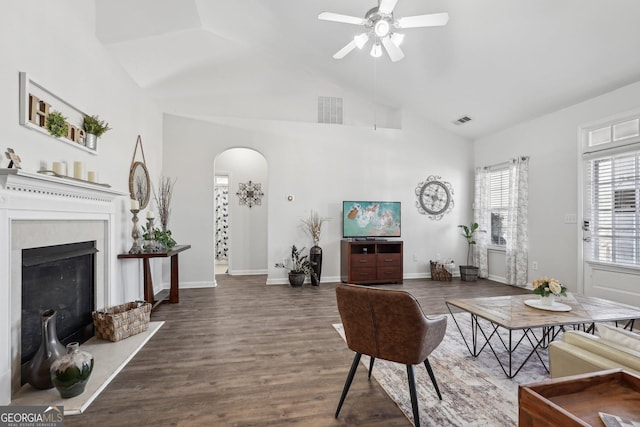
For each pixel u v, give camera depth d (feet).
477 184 19.80
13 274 6.29
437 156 20.12
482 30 11.15
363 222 18.58
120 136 11.93
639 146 11.56
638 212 11.88
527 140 16.52
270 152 18.02
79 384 6.36
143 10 11.44
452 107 17.48
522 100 14.71
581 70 11.67
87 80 9.57
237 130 17.63
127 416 5.85
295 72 18.52
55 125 7.59
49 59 7.74
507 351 8.76
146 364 7.99
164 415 5.88
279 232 18.07
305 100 19.26
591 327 8.63
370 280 17.58
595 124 13.12
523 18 10.07
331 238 18.65
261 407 6.15
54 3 7.95
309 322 11.30
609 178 12.85
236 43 15.37
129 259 12.41
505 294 15.31
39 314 7.36
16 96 6.59
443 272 18.69
